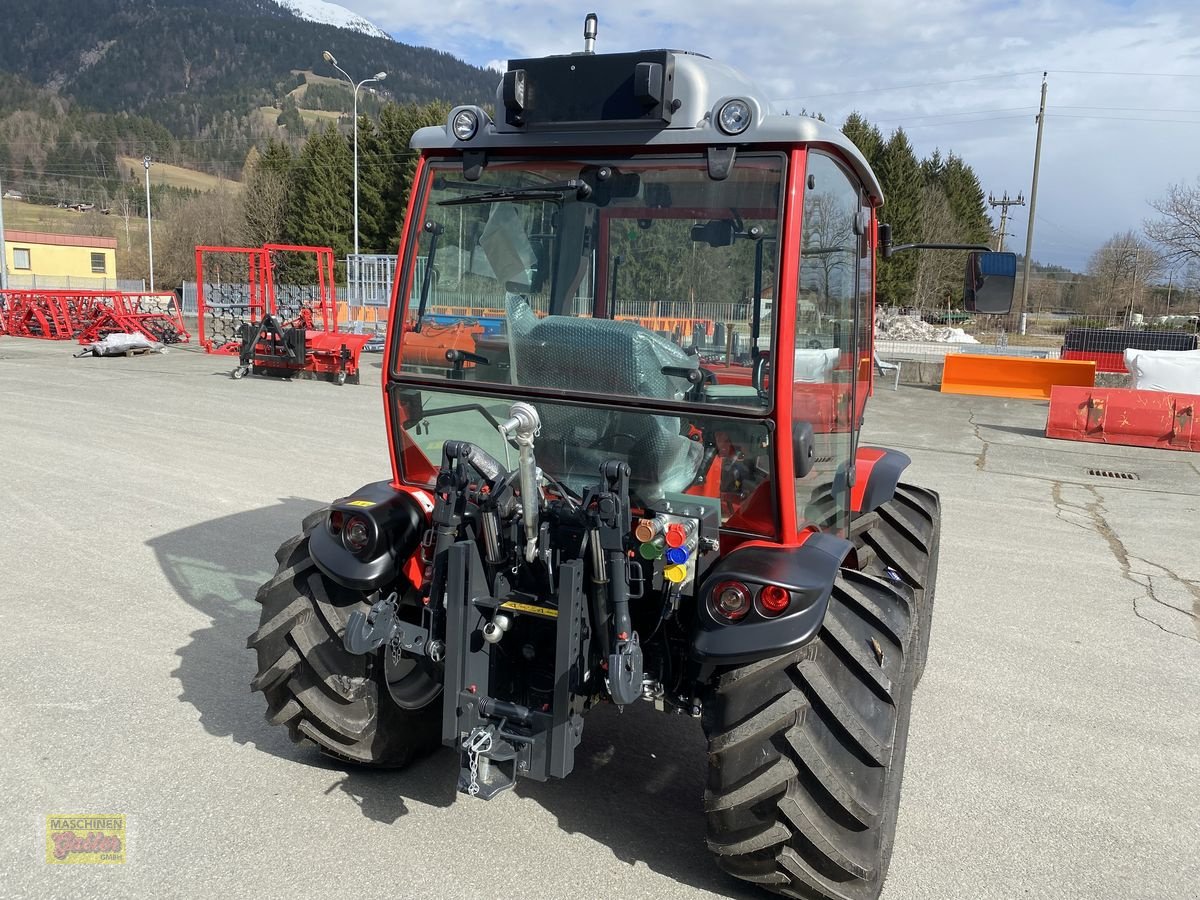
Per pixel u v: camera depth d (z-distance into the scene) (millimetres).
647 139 2826
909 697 3279
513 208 3102
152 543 6398
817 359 3094
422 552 3400
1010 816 3523
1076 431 13281
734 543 3041
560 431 3135
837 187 3139
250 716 3988
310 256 49312
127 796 3332
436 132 3125
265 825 3186
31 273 55875
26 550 6164
